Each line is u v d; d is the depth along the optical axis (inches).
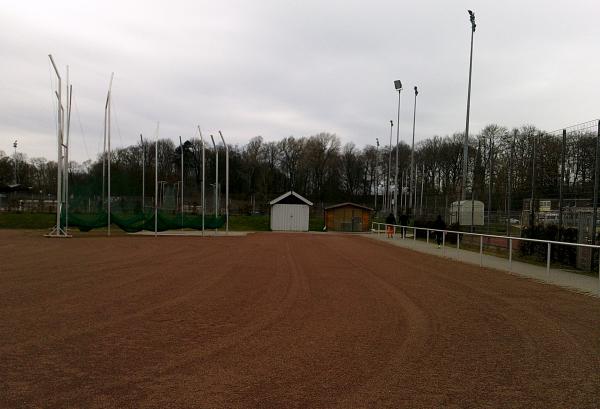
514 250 821.9
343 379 197.0
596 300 391.5
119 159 3334.2
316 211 2694.4
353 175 3887.8
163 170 3358.8
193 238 1195.3
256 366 211.8
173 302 358.0
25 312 317.4
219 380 193.3
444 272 566.9
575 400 178.2
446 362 222.1
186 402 170.4
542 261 693.3
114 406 165.6
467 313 334.0
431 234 1214.3
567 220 665.6
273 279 486.3
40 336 257.4
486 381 197.5
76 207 1242.6
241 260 671.1
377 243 1101.7
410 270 580.4
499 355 234.5
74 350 232.5
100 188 1365.7
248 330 276.2
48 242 958.4
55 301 355.9
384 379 197.8
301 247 941.2
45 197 2118.6
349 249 905.5
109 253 748.0
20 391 178.5
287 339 257.6
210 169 3526.1
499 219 1039.6
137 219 1282.0
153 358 221.3
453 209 1305.4
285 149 3905.0
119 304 347.6
